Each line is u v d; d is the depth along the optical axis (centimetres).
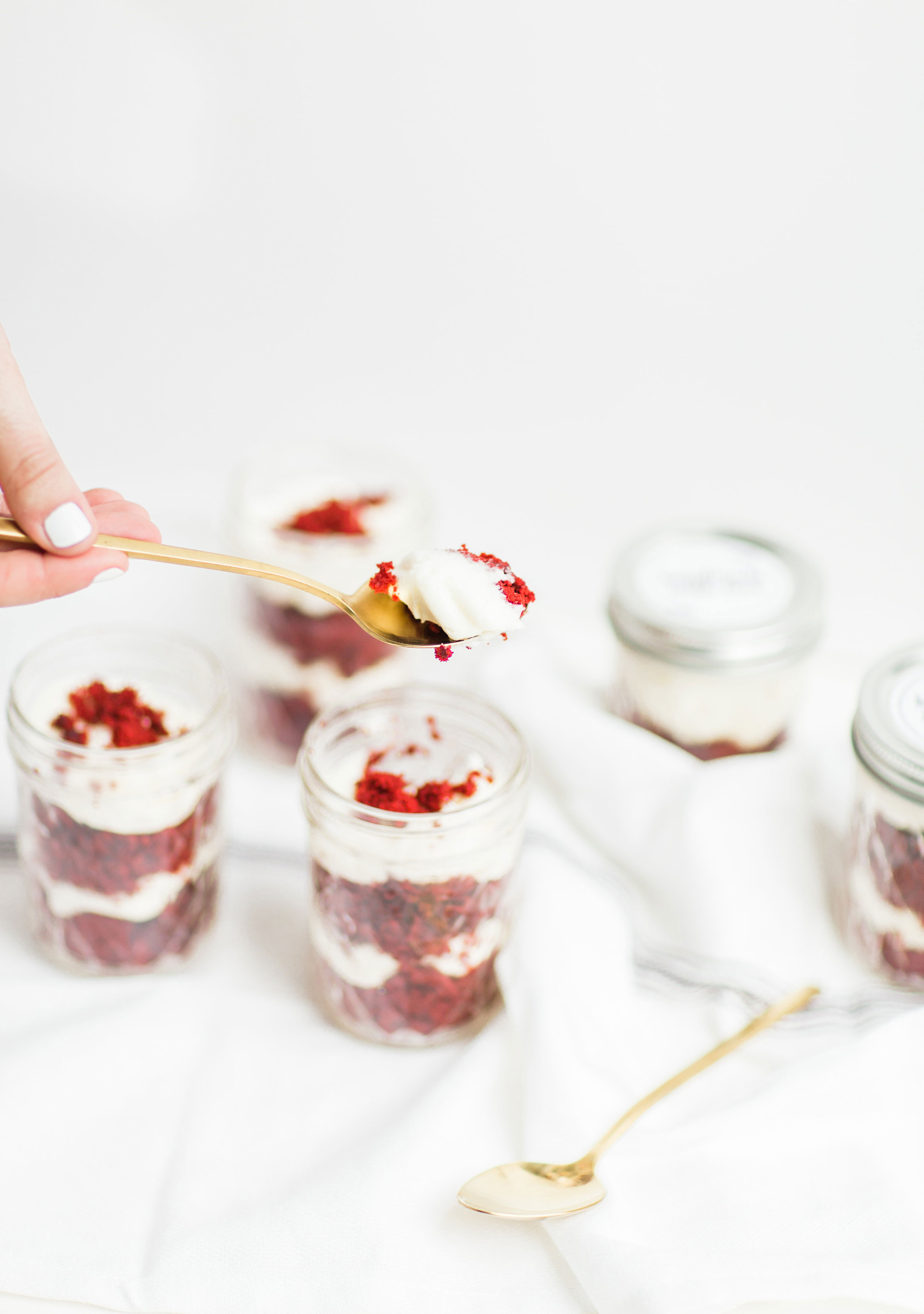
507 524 93
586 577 91
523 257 87
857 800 64
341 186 86
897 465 88
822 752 71
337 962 62
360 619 58
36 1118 59
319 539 71
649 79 82
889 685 64
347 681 74
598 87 82
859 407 87
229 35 83
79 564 54
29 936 66
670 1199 56
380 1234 55
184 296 89
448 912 60
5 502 57
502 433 91
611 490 92
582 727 72
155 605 82
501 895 62
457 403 91
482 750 64
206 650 65
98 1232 56
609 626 74
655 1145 58
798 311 86
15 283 89
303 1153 59
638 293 87
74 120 85
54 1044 60
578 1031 61
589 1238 54
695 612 72
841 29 79
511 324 89
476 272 88
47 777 60
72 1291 55
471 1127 59
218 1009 64
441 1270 55
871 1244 55
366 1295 54
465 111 84
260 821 72
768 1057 62
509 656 78
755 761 70
